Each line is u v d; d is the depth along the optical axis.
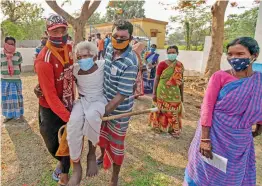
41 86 2.23
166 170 3.38
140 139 4.32
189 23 22.66
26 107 5.74
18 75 4.66
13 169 3.22
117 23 2.25
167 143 4.21
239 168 2.05
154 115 4.55
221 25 8.79
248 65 1.89
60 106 2.25
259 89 1.90
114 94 2.36
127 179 3.12
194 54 13.08
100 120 2.24
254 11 18.69
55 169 3.08
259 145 4.43
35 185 2.92
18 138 4.09
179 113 4.42
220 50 8.95
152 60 7.86
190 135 4.63
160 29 19.95
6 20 19.92
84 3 8.05
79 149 2.30
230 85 1.93
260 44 7.49
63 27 2.17
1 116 5.06
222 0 8.47
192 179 2.27
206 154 2.05
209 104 2.04
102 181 3.05
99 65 2.38
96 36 11.08
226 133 1.99
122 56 2.27
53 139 2.58
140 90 6.64
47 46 2.25
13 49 4.49
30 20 22.27
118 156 2.63
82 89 2.34
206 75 9.44
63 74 2.31
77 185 2.34
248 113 1.92
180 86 4.33
